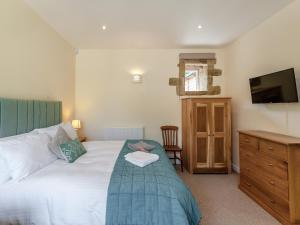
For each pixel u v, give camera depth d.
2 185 1.68
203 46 4.35
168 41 4.00
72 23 3.16
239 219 2.31
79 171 1.92
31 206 1.61
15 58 2.41
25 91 2.61
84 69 4.49
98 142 3.41
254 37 3.36
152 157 2.34
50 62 3.29
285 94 2.49
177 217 1.53
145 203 1.58
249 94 3.54
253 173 2.78
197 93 4.52
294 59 2.52
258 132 2.93
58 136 2.50
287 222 2.12
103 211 1.57
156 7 2.66
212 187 3.24
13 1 2.35
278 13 2.79
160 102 4.53
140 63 4.51
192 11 2.77
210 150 3.91
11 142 1.89
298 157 2.10
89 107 4.50
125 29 3.39
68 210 1.59
